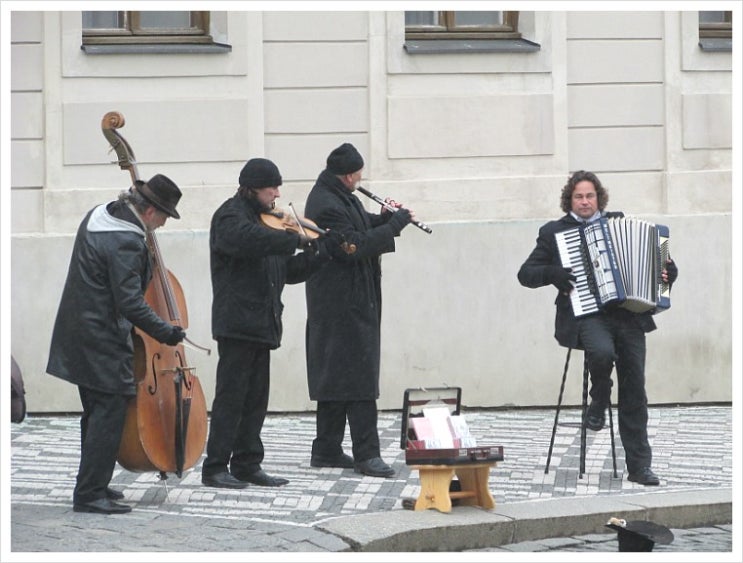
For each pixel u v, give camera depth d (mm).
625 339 16125
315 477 16297
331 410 16984
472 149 21797
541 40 21969
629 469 16172
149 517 13836
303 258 16031
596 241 15953
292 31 21469
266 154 21438
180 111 21297
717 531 14492
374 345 16625
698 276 22094
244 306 15312
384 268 21531
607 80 22125
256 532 13164
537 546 13578
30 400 21156
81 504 14047
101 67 21203
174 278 14984
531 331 21844
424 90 21703
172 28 21516
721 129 22359
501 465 17188
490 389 21766
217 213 15367
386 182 21516
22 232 21109
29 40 21078
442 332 21641
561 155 22000
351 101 21578
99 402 13914
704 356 22188
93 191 21156
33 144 21109
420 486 15469
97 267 13797
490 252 21703
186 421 14320
